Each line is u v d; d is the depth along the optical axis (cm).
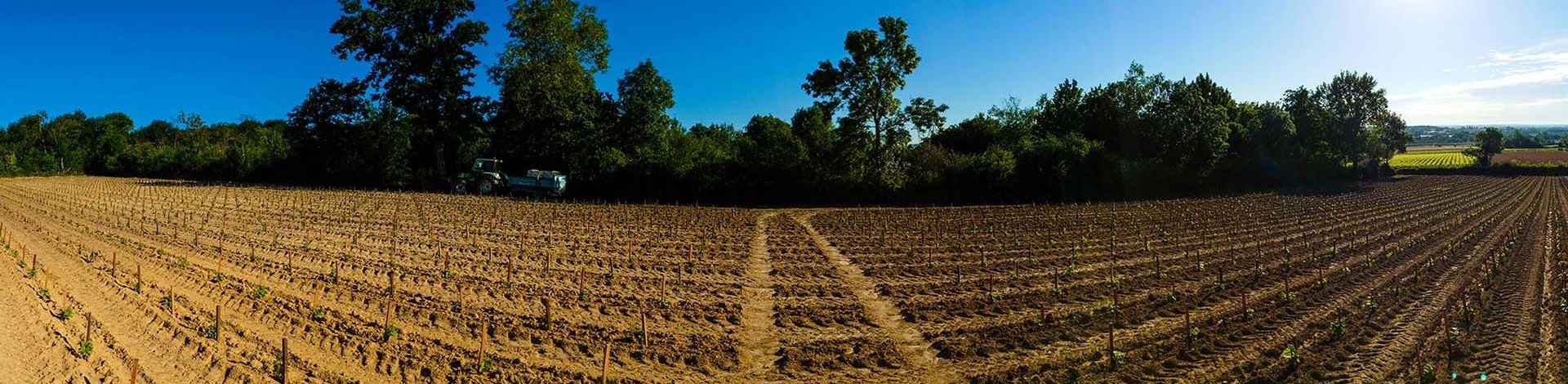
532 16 4694
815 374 1120
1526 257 2148
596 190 4425
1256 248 2394
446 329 1277
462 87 4619
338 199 3819
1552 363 1138
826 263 2048
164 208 3209
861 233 2709
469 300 1488
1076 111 5928
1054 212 3600
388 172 4797
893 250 2283
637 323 1363
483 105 4753
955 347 1228
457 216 3077
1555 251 2259
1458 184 6462
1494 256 2142
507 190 4500
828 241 2486
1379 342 1249
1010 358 1188
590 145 4694
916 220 3203
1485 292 1623
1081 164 4619
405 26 4491
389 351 1137
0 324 1113
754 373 1123
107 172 6938
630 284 1686
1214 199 4612
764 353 1224
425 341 1194
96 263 1759
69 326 1170
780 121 4984
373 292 1521
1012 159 4488
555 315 1389
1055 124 6122
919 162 4444
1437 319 1384
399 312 1369
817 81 4169
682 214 3347
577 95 4806
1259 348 1216
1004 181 4394
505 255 2044
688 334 1301
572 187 4484
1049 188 4494
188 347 1109
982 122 5681
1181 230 2894
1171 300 1549
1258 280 1794
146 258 1864
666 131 5066
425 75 4559
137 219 2770
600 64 5188
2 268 1525
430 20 4550
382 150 4834
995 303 1547
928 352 1229
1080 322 1391
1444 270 1930
